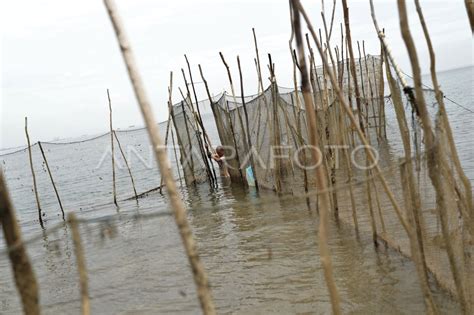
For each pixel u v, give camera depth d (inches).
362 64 655.1
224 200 471.8
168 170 93.4
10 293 276.4
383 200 249.3
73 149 1627.7
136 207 527.8
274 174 427.8
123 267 280.8
